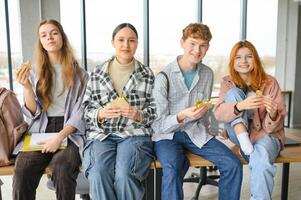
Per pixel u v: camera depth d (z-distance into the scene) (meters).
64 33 2.14
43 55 2.11
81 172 1.98
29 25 4.01
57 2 4.11
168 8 4.23
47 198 2.90
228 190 1.97
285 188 2.42
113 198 1.81
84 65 3.73
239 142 2.04
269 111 1.95
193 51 2.03
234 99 2.05
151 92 2.05
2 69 3.74
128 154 1.84
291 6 5.75
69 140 2.02
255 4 5.52
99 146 1.90
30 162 1.82
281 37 5.84
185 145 2.11
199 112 1.89
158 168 2.00
